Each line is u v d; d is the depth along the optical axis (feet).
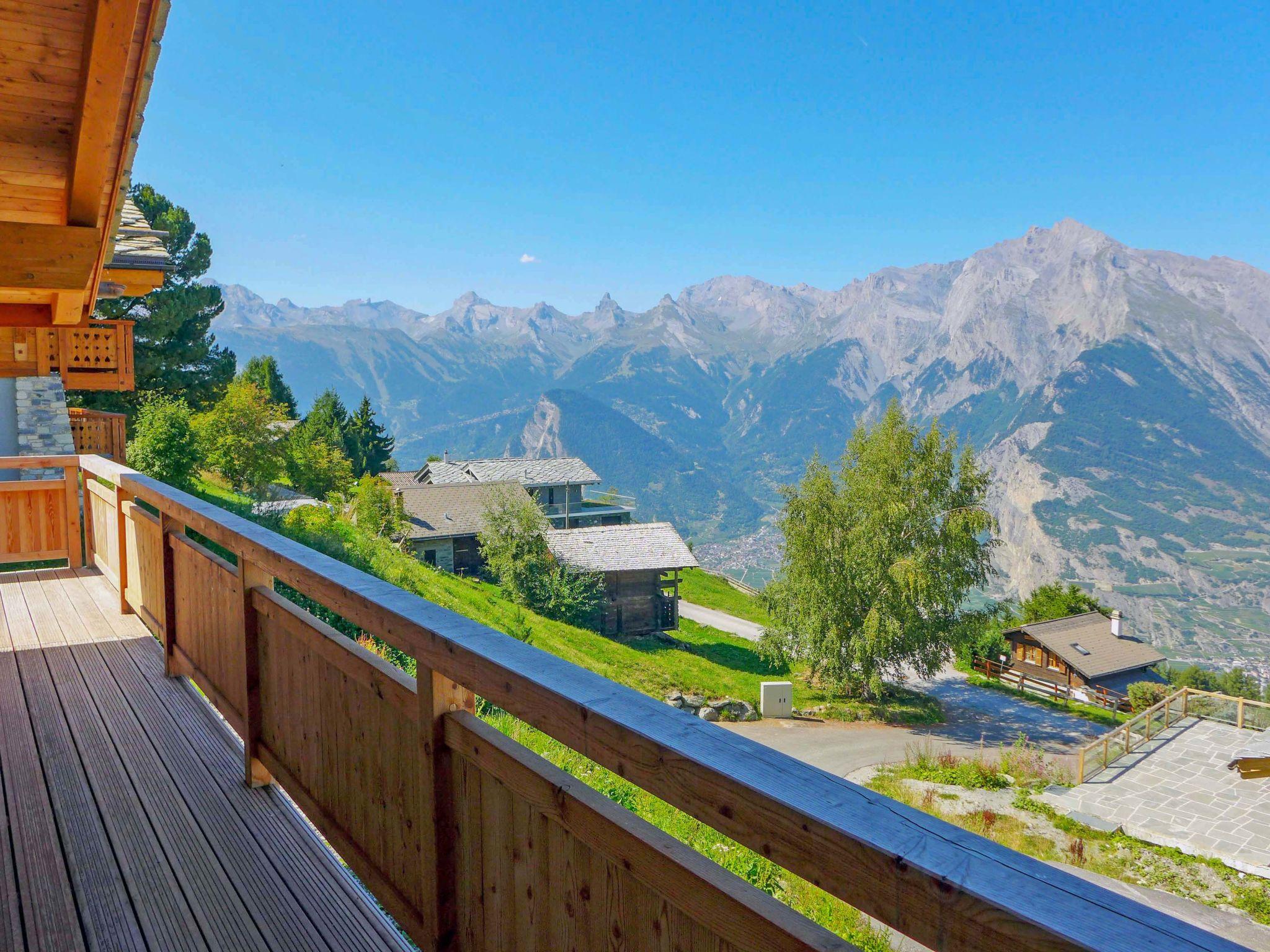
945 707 101.65
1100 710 103.96
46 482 24.21
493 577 144.36
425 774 6.47
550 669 5.08
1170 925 2.35
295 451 114.52
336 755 8.47
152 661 16.26
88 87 10.11
